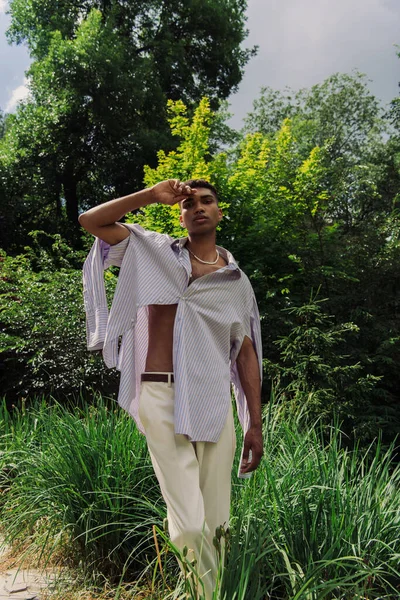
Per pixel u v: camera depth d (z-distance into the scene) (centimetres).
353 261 813
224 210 810
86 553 313
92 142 2083
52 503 335
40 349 675
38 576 308
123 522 305
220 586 212
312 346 621
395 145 1984
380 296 800
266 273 767
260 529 247
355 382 650
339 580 248
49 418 446
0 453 421
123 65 2031
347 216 899
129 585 293
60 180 2094
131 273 248
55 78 1931
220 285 252
